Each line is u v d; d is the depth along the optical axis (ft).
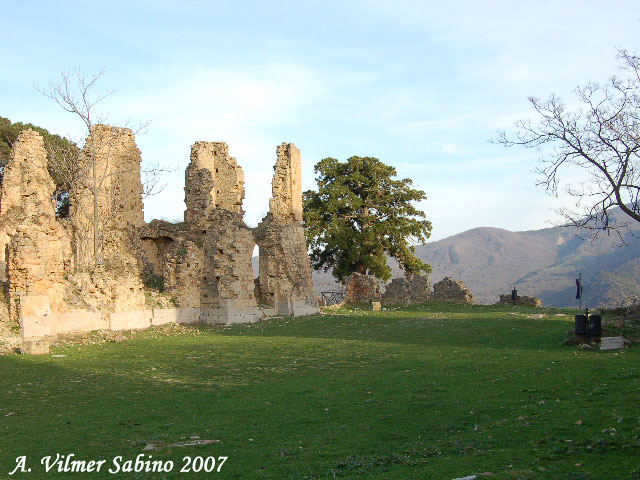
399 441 43.62
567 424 43.29
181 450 43.47
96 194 134.51
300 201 166.50
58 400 61.93
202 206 147.95
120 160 153.69
